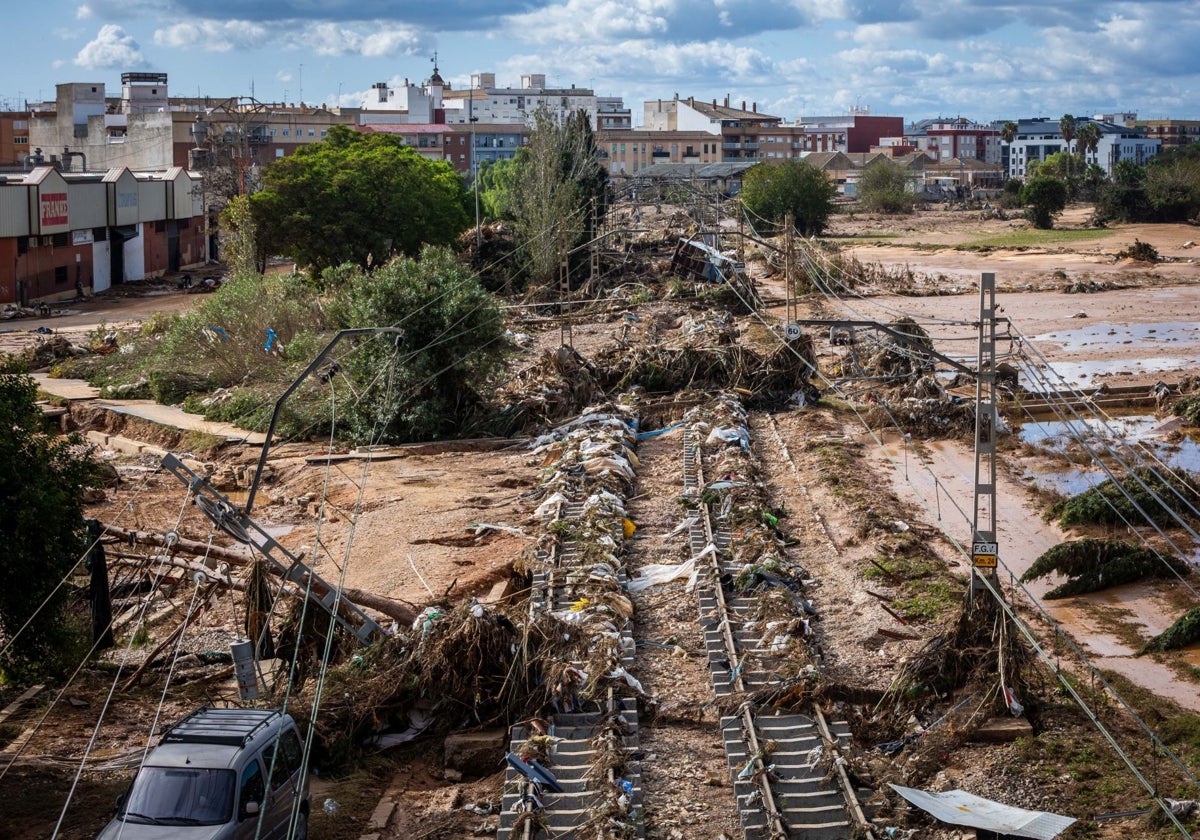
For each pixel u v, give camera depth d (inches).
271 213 2960.1
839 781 705.6
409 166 3245.6
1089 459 1588.3
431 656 808.3
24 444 807.7
